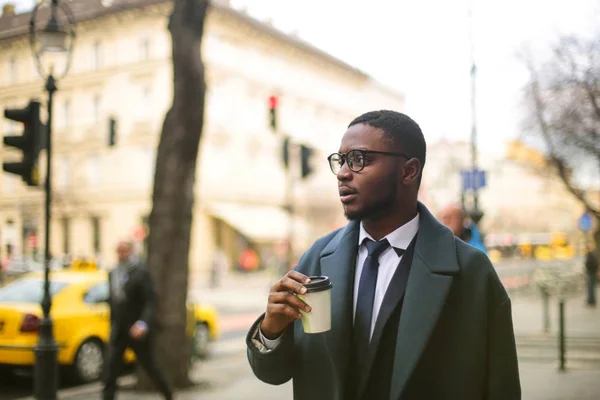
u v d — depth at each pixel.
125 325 6.20
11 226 43.75
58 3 6.82
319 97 51.12
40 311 8.40
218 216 39.19
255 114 43.50
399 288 1.77
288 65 47.25
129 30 39.50
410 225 1.86
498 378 1.75
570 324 13.34
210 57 39.56
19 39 43.03
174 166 7.64
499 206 76.88
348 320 1.78
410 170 1.84
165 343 7.64
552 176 25.92
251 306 21.23
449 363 1.71
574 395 6.86
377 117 1.86
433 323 1.69
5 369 8.37
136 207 38.91
